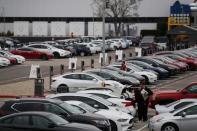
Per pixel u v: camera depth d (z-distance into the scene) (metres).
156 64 50.53
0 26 130.25
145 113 27.36
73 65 46.09
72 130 17.52
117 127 22.61
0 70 55.75
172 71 51.31
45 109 20.81
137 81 38.81
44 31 121.12
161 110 24.48
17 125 17.83
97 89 29.78
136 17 125.00
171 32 85.06
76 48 76.81
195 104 22.05
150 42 82.00
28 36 120.00
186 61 58.41
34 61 66.31
